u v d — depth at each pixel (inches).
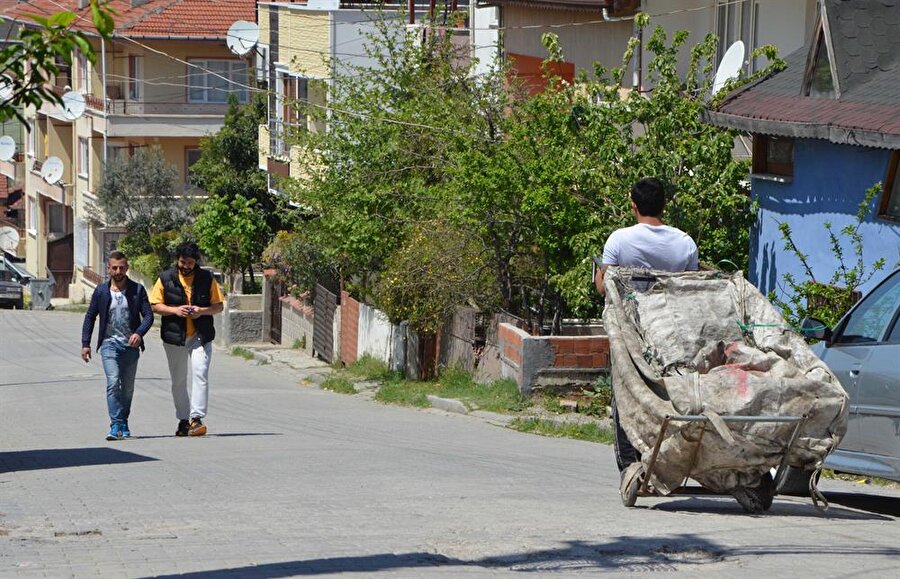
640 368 450.0
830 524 458.3
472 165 1119.6
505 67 1430.9
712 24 1331.2
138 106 3102.9
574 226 1063.0
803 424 438.9
